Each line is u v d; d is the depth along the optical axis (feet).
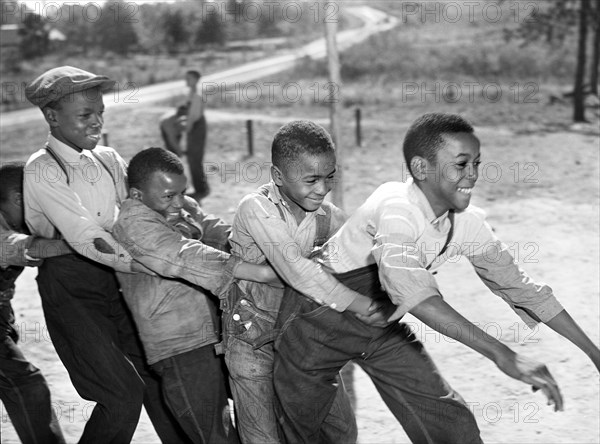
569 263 24.67
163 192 11.06
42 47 153.28
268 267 10.43
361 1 191.11
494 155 47.19
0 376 12.17
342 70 113.60
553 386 8.46
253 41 169.17
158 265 10.74
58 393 16.83
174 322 11.08
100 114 11.68
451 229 9.96
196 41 168.14
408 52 119.14
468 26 129.39
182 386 11.06
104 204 11.92
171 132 39.04
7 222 12.48
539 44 109.40
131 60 152.46
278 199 10.35
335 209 10.89
